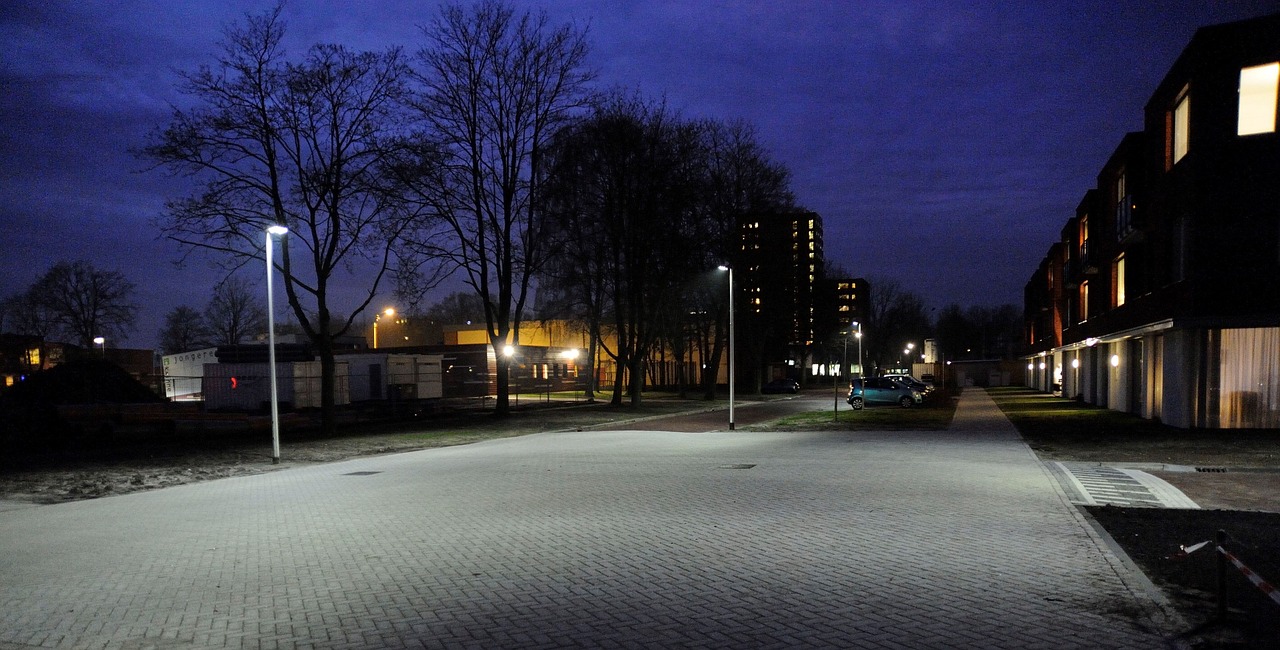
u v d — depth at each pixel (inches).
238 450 857.5
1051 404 1529.3
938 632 212.5
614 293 1583.4
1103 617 223.6
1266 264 757.9
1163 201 888.3
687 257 1526.8
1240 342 805.2
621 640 210.5
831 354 3659.0
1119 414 1149.7
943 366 2866.6
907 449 737.0
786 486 499.8
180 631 227.5
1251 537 336.5
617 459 698.2
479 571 291.3
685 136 1493.6
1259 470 549.3
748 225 1918.1
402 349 2169.0
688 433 1027.3
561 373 2556.6
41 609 254.1
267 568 304.5
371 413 1306.6
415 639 215.0
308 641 215.5
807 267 2357.3
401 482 566.9
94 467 706.8
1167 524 366.3
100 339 2245.3
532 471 614.5
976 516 383.6
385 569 298.2
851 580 267.9
